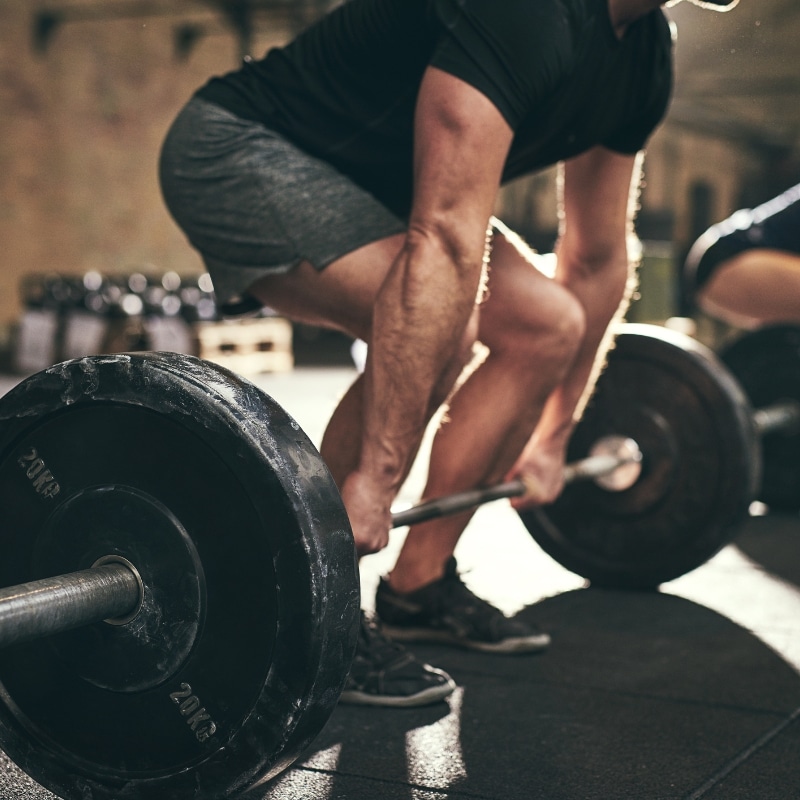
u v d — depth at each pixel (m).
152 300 8.14
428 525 1.79
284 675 0.97
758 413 3.01
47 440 1.09
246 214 1.48
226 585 1.01
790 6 14.36
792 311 3.27
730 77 15.54
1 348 9.30
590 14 1.38
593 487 2.26
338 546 0.99
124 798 1.06
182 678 1.03
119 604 1.03
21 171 9.48
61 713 1.09
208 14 11.07
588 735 1.40
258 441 0.98
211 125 1.51
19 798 1.20
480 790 1.22
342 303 1.46
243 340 8.17
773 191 18.11
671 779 1.25
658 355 2.19
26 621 0.94
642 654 1.78
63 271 9.91
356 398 1.53
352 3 1.47
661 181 16.75
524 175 1.65
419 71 1.41
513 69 1.28
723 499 2.15
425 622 1.84
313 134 1.50
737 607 2.12
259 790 1.22
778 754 1.34
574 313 1.67
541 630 1.81
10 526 1.12
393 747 1.36
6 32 9.27
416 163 1.31
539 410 1.72
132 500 1.04
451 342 1.29
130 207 10.55
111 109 10.25
